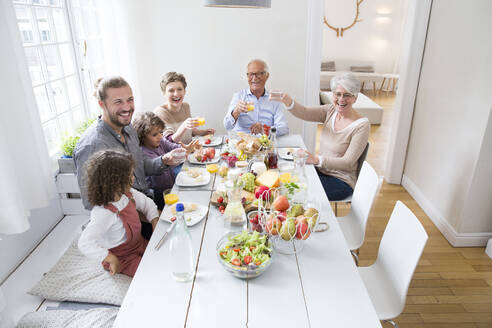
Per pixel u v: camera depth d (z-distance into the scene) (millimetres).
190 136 2598
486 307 1896
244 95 2736
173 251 1156
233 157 1930
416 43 2830
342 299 1067
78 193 2412
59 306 1482
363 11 7434
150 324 990
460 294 1984
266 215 1272
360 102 5535
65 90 2574
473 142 2201
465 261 2252
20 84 1713
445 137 2535
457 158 2379
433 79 2701
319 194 1700
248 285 1121
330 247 1302
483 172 2188
